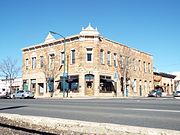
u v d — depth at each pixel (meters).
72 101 23.89
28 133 7.79
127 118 10.31
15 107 17.81
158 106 15.57
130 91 48.38
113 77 43.53
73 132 7.69
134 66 50.28
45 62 46.09
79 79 39.94
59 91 43.09
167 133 6.58
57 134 7.42
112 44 44.22
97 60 40.22
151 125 8.41
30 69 49.41
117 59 45.28
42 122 9.33
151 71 57.34
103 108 15.09
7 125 9.23
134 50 50.59
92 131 7.54
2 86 61.34
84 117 10.98
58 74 43.62
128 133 6.97
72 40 41.69
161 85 64.44
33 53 48.88
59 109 15.28
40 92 47.28
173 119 9.69
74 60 41.31
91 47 40.22
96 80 39.88
